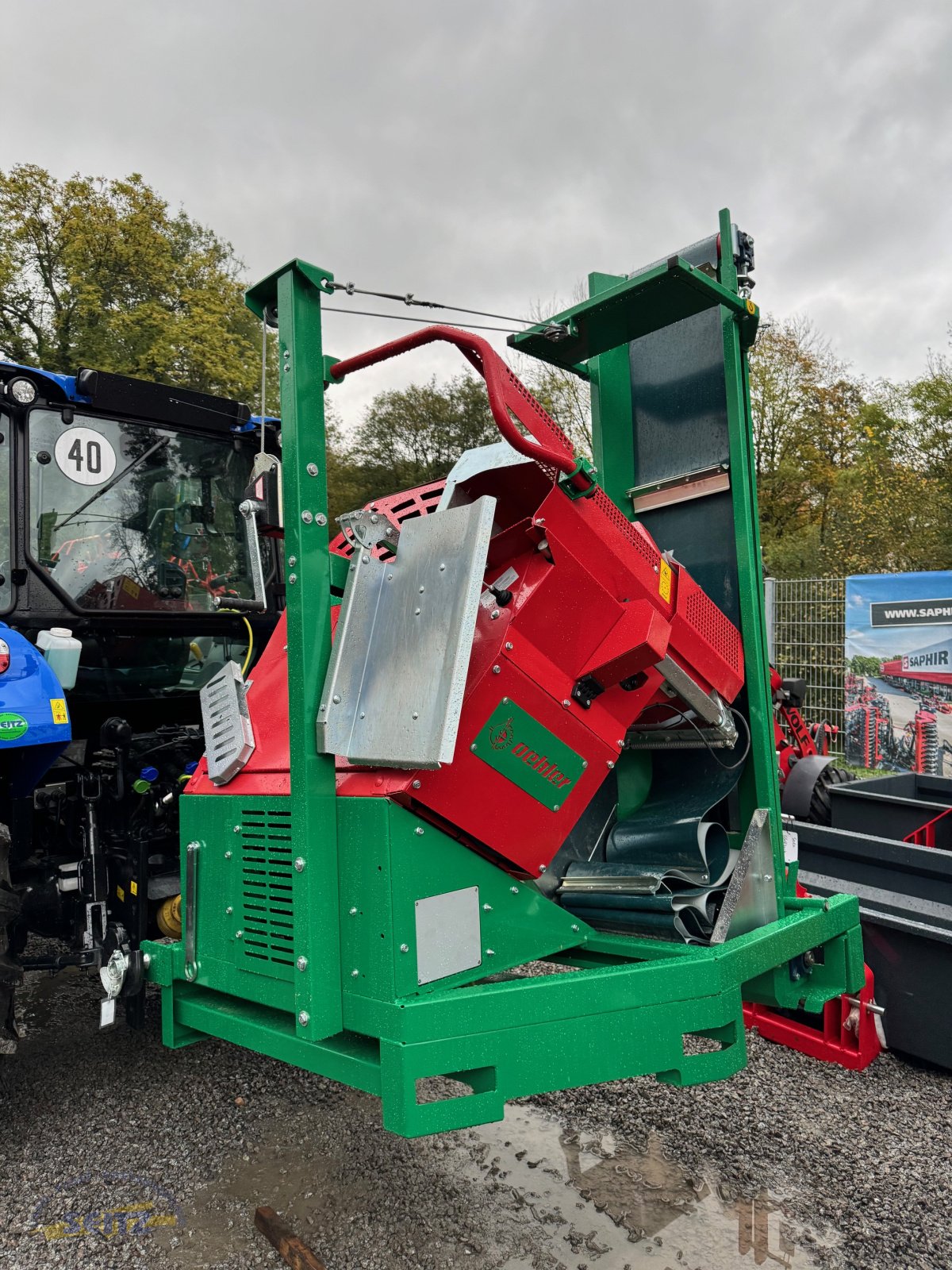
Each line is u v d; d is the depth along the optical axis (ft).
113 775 9.36
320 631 6.04
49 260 69.87
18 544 9.84
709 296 7.55
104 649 10.91
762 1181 7.09
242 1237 6.65
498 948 6.25
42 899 9.22
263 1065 9.84
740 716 8.02
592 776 6.62
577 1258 6.18
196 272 73.51
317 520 6.12
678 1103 8.41
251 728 6.97
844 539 49.06
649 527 9.36
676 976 5.96
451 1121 5.26
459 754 5.82
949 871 9.25
